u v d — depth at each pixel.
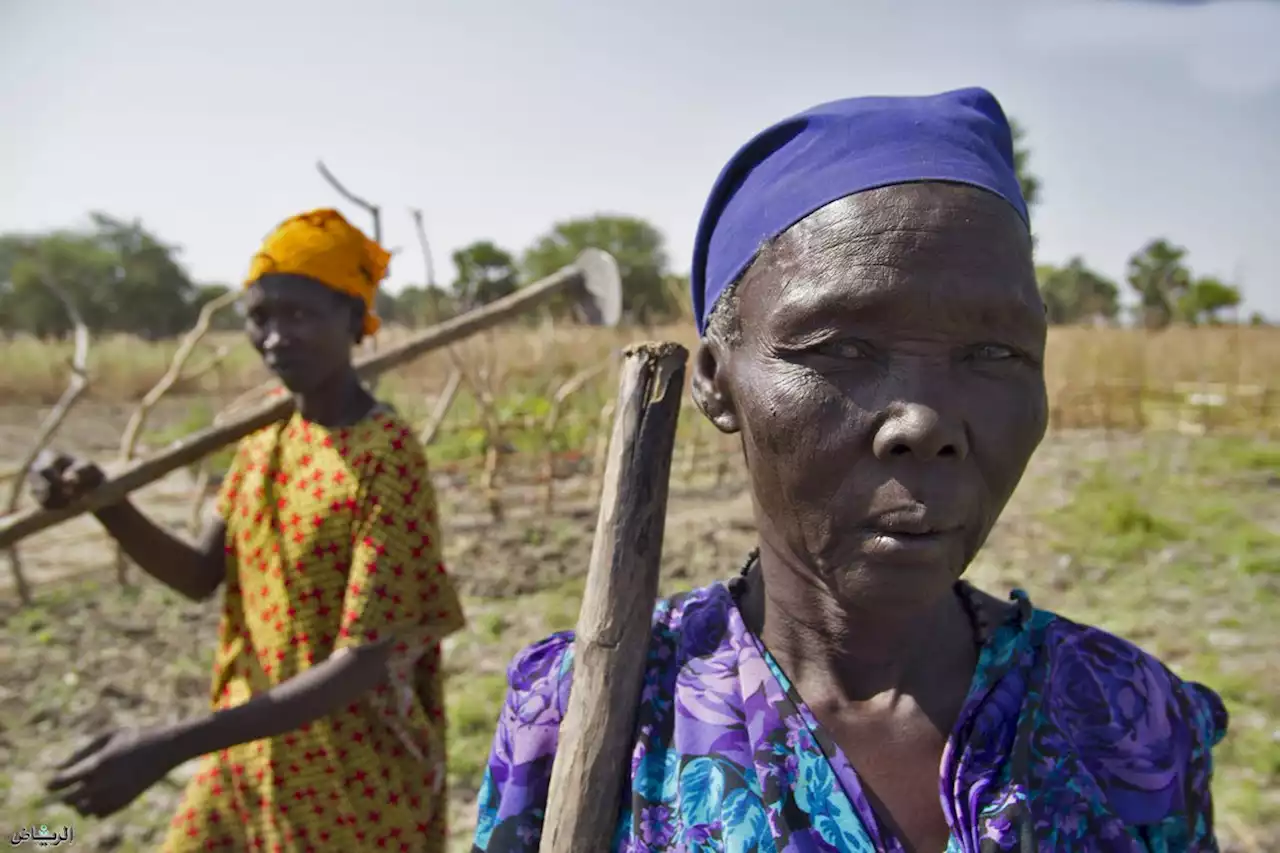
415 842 2.15
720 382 1.01
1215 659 4.97
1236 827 3.48
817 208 0.88
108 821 3.60
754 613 1.10
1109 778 0.97
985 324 0.84
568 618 5.73
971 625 1.05
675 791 0.95
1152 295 38.81
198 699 4.67
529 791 1.07
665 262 46.88
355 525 2.05
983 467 0.85
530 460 10.30
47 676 4.88
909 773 0.94
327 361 2.13
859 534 0.86
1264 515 8.62
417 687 2.24
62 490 2.18
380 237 3.71
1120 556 7.08
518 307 2.48
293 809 2.09
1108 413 14.98
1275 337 16.66
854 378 0.86
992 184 0.88
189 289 42.03
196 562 2.34
